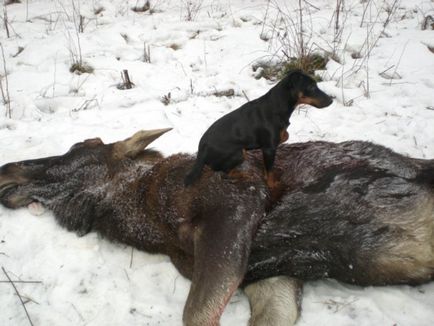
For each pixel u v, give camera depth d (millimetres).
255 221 2041
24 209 2588
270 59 3885
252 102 1999
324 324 1966
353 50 4051
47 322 1998
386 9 4797
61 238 2424
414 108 3316
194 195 2125
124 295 2107
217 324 1878
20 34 4445
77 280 2178
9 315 2025
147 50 4164
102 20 4805
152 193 2262
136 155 2477
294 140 3049
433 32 4227
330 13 4711
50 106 3504
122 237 2365
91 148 2547
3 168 2574
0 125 3244
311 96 1934
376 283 2070
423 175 2133
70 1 5262
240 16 4734
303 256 2062
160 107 3422
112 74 3830
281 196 2133
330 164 2180
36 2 5328
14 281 2166
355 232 2018
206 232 1994
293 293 2053
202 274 1910
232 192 2074
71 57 4008
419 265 2014
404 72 3715
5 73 3762
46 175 2535
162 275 2232
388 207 2035
